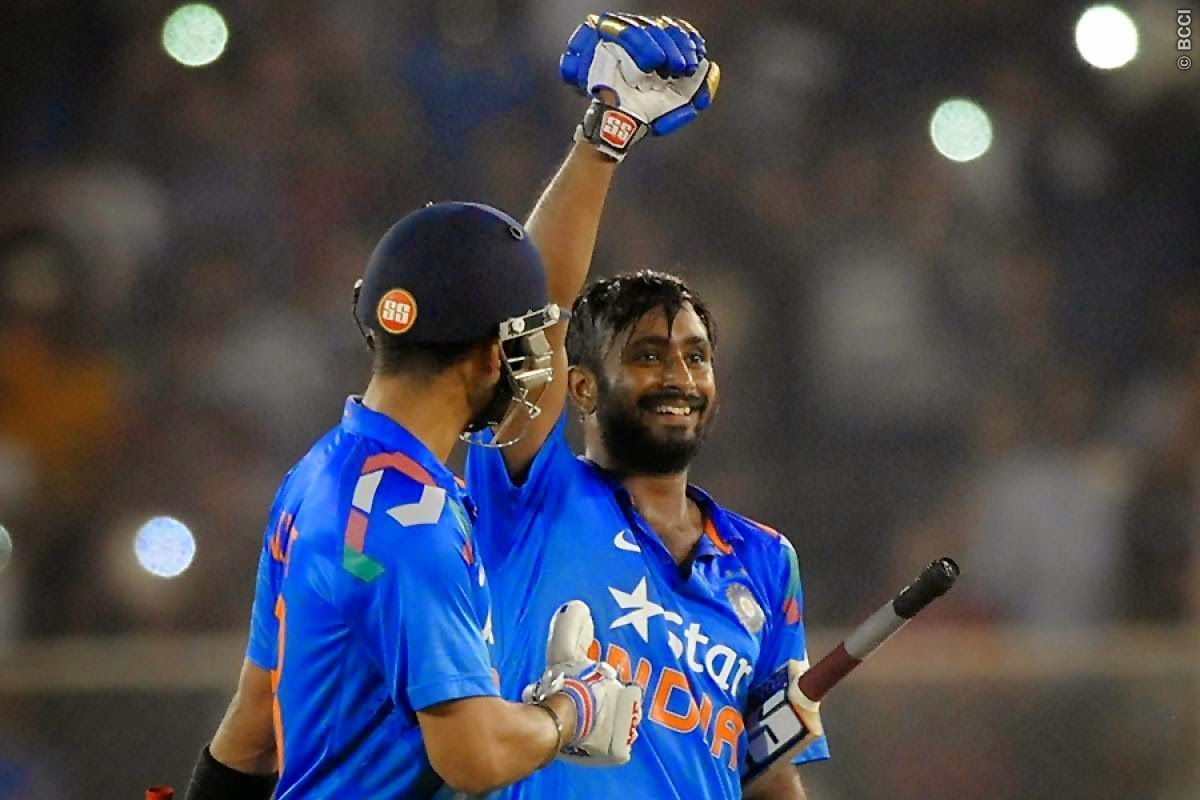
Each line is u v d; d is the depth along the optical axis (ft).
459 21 116.06
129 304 109.29
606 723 35.53
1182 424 107.04
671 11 116.57
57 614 100.89
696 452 43.32
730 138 115.75
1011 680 76.64
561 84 115.44
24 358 106.73
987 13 118.11
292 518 35.12
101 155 112.37
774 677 43.06
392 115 115.03
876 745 76.48
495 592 41.22
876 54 117.80
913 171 115.75
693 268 112.98
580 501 42.14
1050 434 109.29
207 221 111.65
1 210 110.73
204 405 107.76
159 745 74.33
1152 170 116.98
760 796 44.68
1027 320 112.98
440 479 34.32
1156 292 114.83
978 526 106.11
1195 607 102.12
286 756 34.73
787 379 110.93
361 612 33.30
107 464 105.50
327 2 116.06
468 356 34.88
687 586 42.14
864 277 112.57
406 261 34.58
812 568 106.52
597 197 43.73
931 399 110.52
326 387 109.40
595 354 43.16
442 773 33.01
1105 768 76.59
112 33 114.21
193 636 101.30
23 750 73.61
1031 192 116.16
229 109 113.80
